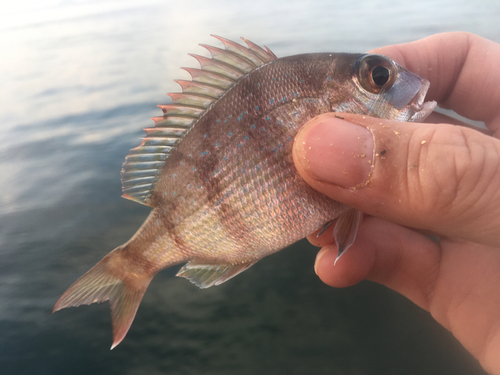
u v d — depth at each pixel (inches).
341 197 3.2
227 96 3.6
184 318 6.2
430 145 2.8
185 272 3.9
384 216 3.2
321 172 3.1
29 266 7.3
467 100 5.0
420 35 18.0
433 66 4.9
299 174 3.4
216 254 3.7
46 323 6.2
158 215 3.8
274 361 5.3
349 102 3.5
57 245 7.8
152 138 3.8
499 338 3.9
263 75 3.5
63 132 13.5
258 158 3.4
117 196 9.4
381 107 3.6
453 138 2.7
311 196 3.4
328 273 4.4
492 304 4.0
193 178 3.6
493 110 4.8
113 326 4.0
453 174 2.7
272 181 3.4
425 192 2.8
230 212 3.5
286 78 3.5
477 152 2.7
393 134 2.9
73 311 6.4
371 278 4.8
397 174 2.9
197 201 3.6
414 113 3.7
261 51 3.8
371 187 3.0
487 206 2.7
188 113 3.7
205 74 3.7
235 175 3.5
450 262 4.4
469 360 5.0
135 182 3.8
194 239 3.7
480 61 4.7
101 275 4.0
